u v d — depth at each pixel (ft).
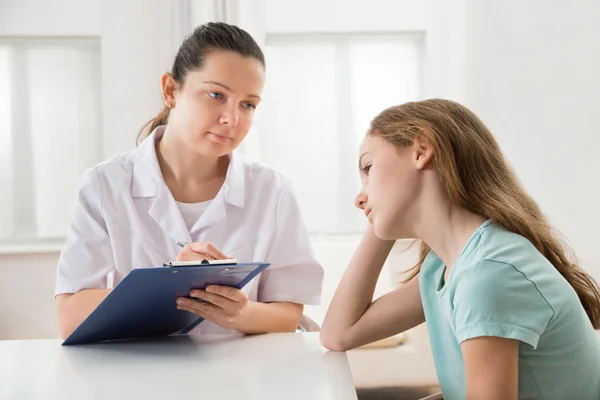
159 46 9.29
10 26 9.21
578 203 6.47
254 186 5.29
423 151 3.27
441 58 9.46
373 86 9.63
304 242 5.24
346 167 9.66
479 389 2.77
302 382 3.04
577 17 6.37
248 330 4.32
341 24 9.47
